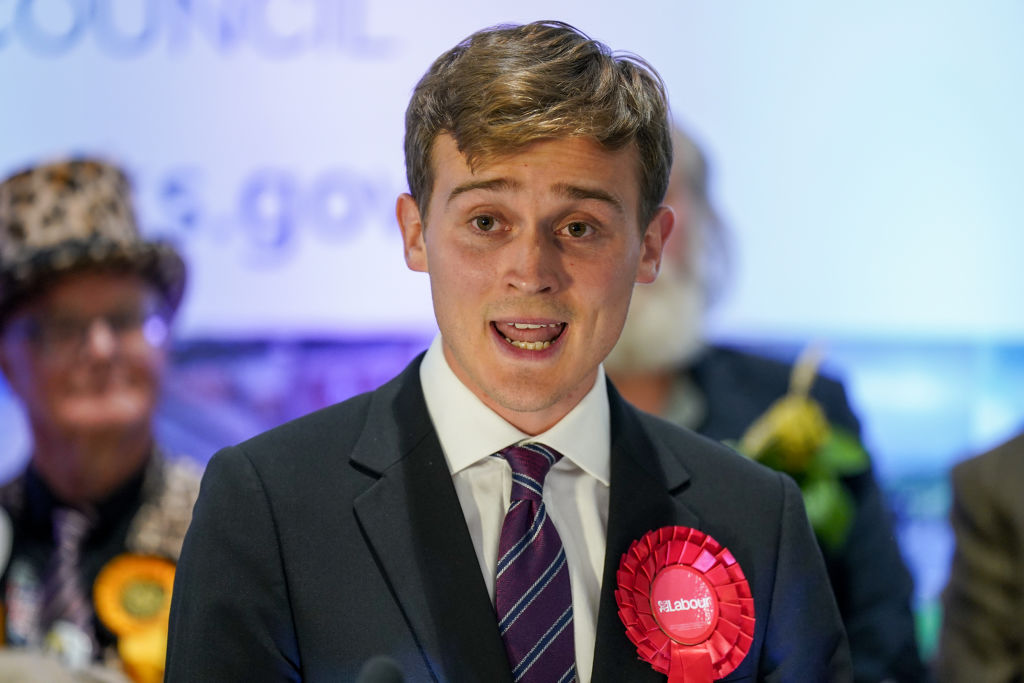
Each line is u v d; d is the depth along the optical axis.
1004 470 6.20
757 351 8.40
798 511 4.39
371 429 4.20
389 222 8.31
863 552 6.91
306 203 8.26
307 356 8.26
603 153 3.81
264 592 3.82
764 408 7.90
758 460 6.85
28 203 7.89
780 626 4.16
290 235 8.25
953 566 6.34
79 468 7.78
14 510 7.71
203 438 8.12
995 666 6.01
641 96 3.96
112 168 8.05
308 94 8.25
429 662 3.76
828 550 6.78
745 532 4.25
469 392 4.11
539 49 3.89
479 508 4.07
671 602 4.02
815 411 7.03
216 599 3.79
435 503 3.97
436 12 8.31
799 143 8.45
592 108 3.75
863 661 6.68
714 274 8.20
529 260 3.72
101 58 8.07
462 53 3.99
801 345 8.45
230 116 8.19
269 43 8.21
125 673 7.63
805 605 4.22
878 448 8.53
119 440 7.88
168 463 8.02
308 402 8.27
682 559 4.09
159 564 7.83
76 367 7.86
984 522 6.20
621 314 3.94
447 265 3.84
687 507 4.26
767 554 4.23
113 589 7.73
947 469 8.55
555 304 3.77
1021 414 8.61
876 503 7.10
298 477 4.04
